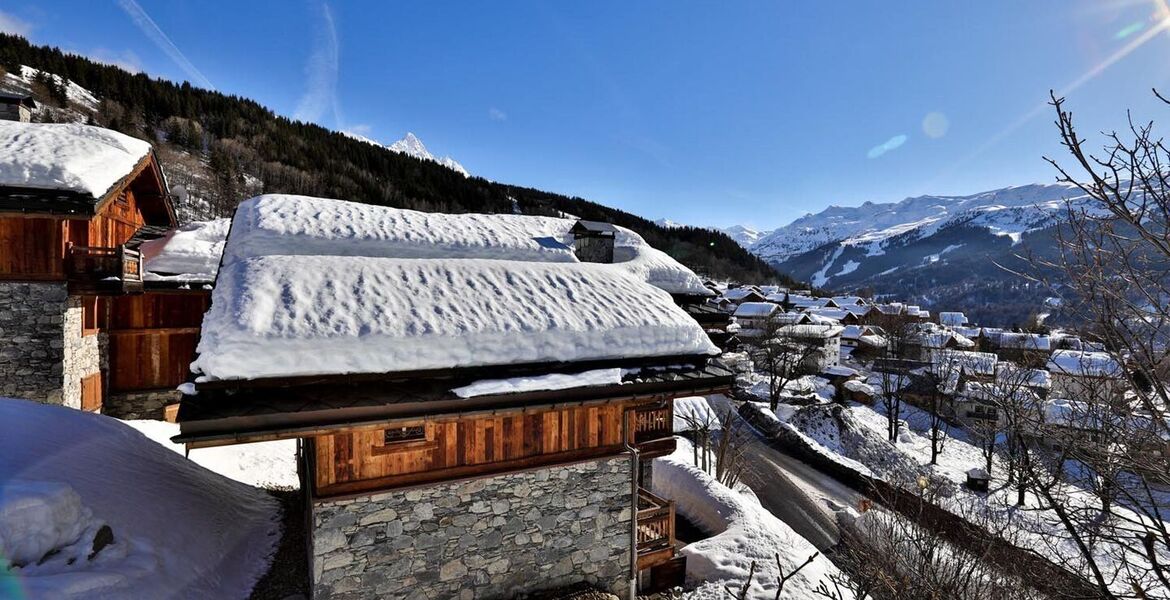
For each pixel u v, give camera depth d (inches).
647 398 341.4
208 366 245.4
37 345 487.5
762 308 1977.1
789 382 1521.9
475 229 500.1
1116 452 188.1
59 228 494.6
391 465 304.5
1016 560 317.4
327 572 287.3
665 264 620.7
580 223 575.2
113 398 611.8
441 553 314.7
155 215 741.9
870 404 1572.3
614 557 369.4
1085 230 147.9
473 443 325.7
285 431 248.8
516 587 336.5
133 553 297.3
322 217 441.1
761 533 504.4
